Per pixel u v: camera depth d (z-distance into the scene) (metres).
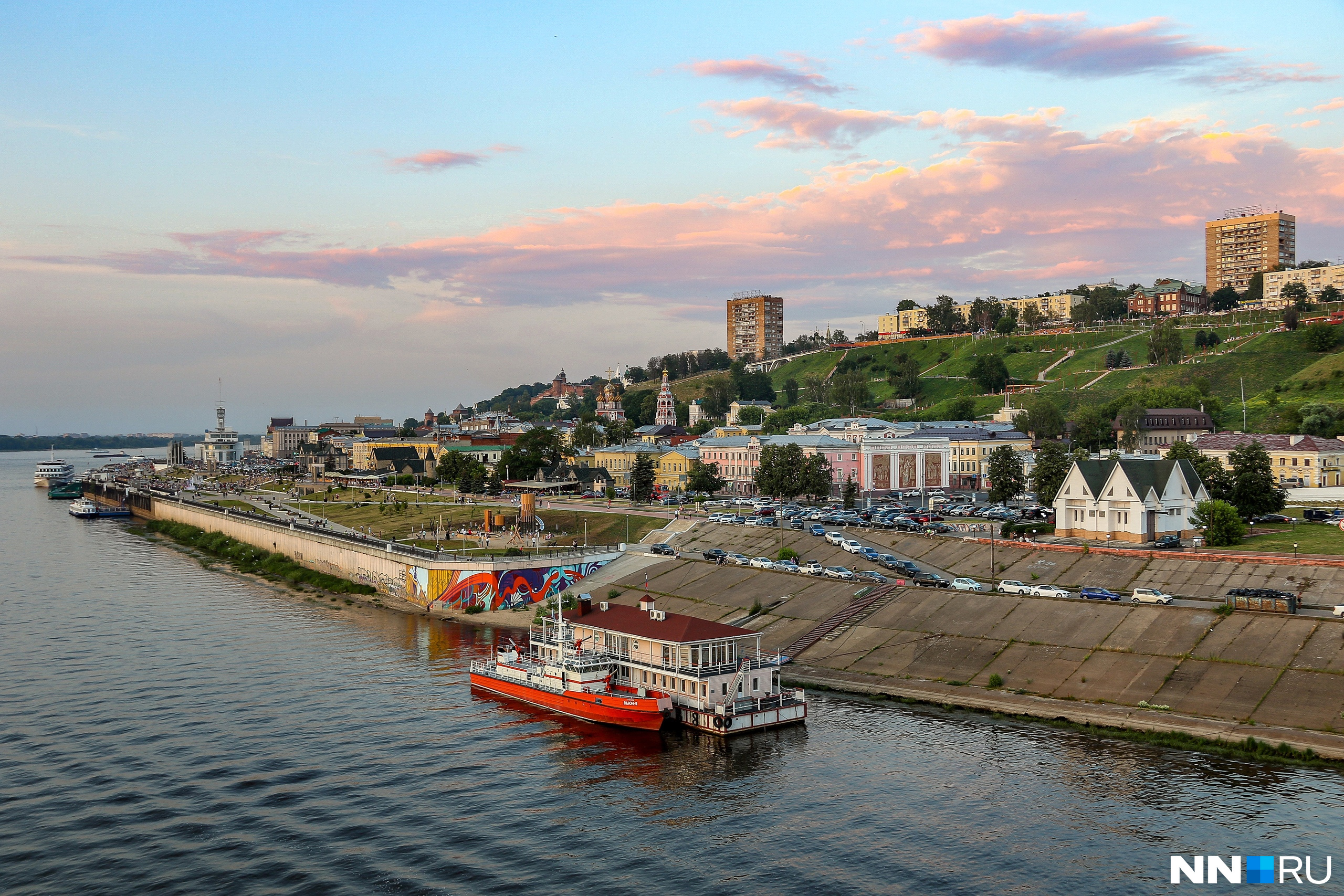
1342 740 99.62
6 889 81.69
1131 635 127.25
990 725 114.25
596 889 80.94
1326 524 180.38
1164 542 168.88
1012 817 90.56
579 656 130.12
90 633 169.75
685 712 119.12
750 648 147.62
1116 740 107.44
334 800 98.75
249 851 87.88
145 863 85.75
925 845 86.38
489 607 189.00
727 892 80.06
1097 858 82.56
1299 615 122.00
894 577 166.50
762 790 99.31
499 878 83.00
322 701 130.62
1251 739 102.19
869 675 133.50
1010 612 140.62
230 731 118.62
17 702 128.38
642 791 100.25
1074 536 188.62
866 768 103.44
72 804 97.56
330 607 198.62
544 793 100.31
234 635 170.12
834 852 85.88
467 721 123.00
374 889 81.38
